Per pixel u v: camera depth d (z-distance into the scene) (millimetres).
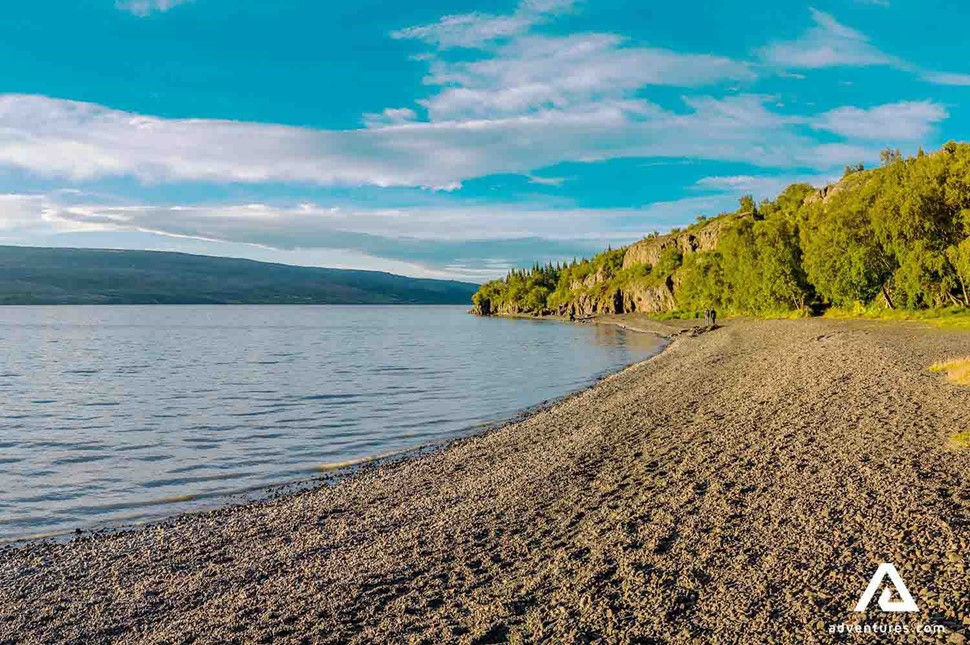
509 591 9766
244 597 10742
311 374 56719
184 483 20609
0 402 41781
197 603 10672
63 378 56562
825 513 10938
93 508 17859
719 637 7516
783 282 90812
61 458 24688
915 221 60375
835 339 42750
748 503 12195
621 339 100125
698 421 22000
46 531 15758
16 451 26109
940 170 61344
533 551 11500
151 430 30781
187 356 81250
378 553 12406
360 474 20734
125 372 61375
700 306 136875
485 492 16344
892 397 20500
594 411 28594
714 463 15633
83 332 149250
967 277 54094
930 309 61625
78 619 10328
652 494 13875
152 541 14516
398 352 83125
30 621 10352
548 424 26906
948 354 31391
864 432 16328
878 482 12086
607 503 13812
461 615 9109
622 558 10406
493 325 179250
